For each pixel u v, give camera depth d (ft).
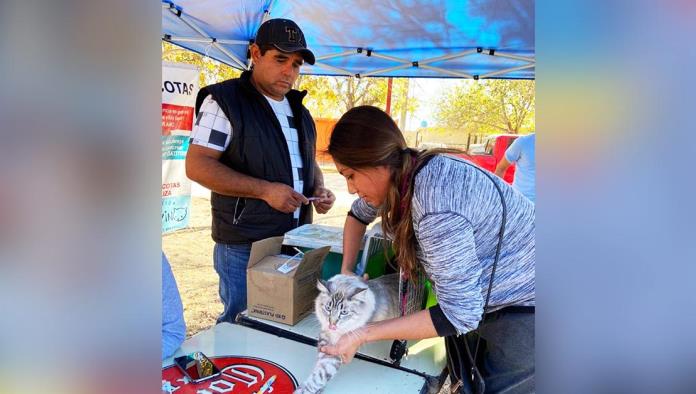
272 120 6.81
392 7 10.06
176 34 10.83
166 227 11.46
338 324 3.59
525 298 3.74
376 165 3.36
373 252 4.99
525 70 13.34
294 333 4.43
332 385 3.59
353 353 3.41
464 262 3.12
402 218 3.45
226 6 9.89
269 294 4.66
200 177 6.30
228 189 6.26
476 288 3.18
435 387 3.90
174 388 3.42
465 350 4.17
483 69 13.75
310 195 7.75
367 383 3.64
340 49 12.85
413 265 3.67
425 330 3.22
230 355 3.98
